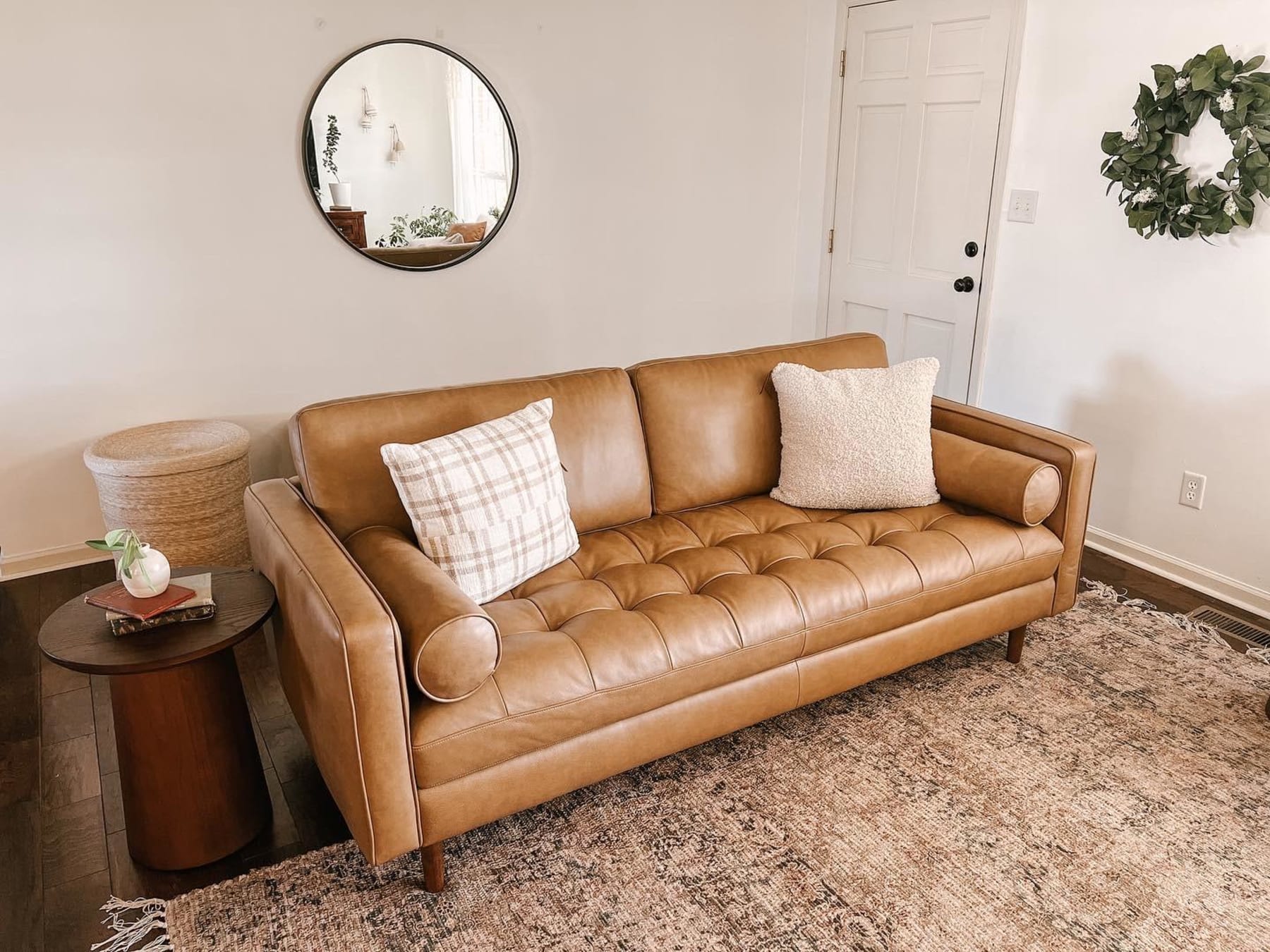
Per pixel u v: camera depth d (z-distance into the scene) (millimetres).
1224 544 2990
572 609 2023
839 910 1769
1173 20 2854
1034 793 2084
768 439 2701
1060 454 2438
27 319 3021
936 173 3785
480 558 2016
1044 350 3467
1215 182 2789
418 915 1771
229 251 3275
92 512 3279
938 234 3832
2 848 1955
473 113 3580
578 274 4016
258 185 3268
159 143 3076
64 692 2520
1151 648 2691
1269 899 1788
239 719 1930
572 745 1852
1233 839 1944
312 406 2164
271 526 2002
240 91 3162
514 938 1718
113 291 3123
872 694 2473
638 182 4031
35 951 1694
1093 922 1736
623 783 2133
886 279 4145
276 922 1758
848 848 1922
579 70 3768
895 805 2045
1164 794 2080
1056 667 2592
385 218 3518
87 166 2990
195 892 1830
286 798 2111
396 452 1968
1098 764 2182
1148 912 1759
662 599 2059
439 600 1680
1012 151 3443
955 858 1895
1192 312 2949
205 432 3152
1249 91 2611
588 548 2344
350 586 1667
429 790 1691
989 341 3695
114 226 3074
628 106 3912
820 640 2127
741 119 4172
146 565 1812
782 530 2455
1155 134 2863
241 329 3367
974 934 1710
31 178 2922
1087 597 3010
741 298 4461
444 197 3613
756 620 2027
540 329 4000
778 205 4395
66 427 3164
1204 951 1675
